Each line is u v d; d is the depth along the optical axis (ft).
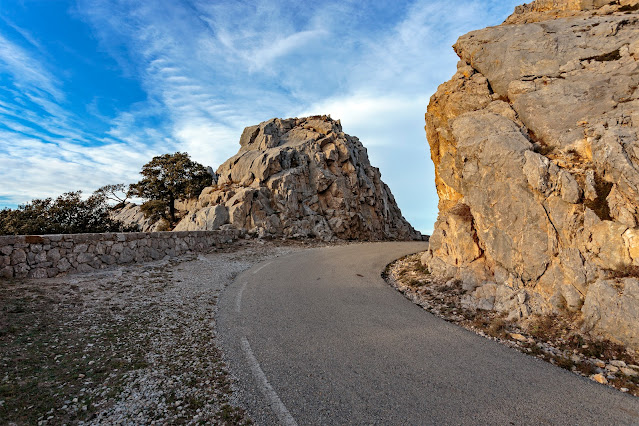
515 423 12.88
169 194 123.85
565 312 23.11
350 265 49.44
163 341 20.75
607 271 21.95
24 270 32.50
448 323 25.08
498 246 29.50
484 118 34.81
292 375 16.57
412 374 16.83
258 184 97.60
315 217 99.76
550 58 34.86
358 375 16.65
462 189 35.63
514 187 28.53
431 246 41.29
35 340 19.48
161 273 40.88
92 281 33.96
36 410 13.10
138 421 12.84
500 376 16.78
